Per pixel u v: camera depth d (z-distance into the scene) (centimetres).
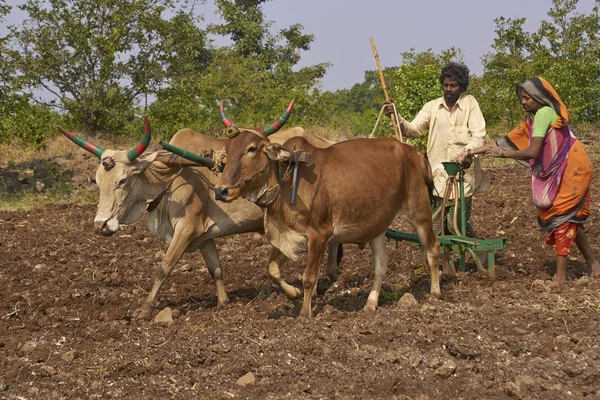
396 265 787
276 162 557
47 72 1925
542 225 649
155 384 466
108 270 826
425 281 718
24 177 1494
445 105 702
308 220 562
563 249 638
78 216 1202
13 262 870
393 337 511
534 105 631
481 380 448
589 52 2084
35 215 1223
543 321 528
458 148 697
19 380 483
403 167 612
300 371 466
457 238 663
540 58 2062
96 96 1995
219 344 516
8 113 1705
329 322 559
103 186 609
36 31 1919
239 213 641
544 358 471
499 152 640
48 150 1736
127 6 1972
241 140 543
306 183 560
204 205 633
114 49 1925
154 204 633
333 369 471
